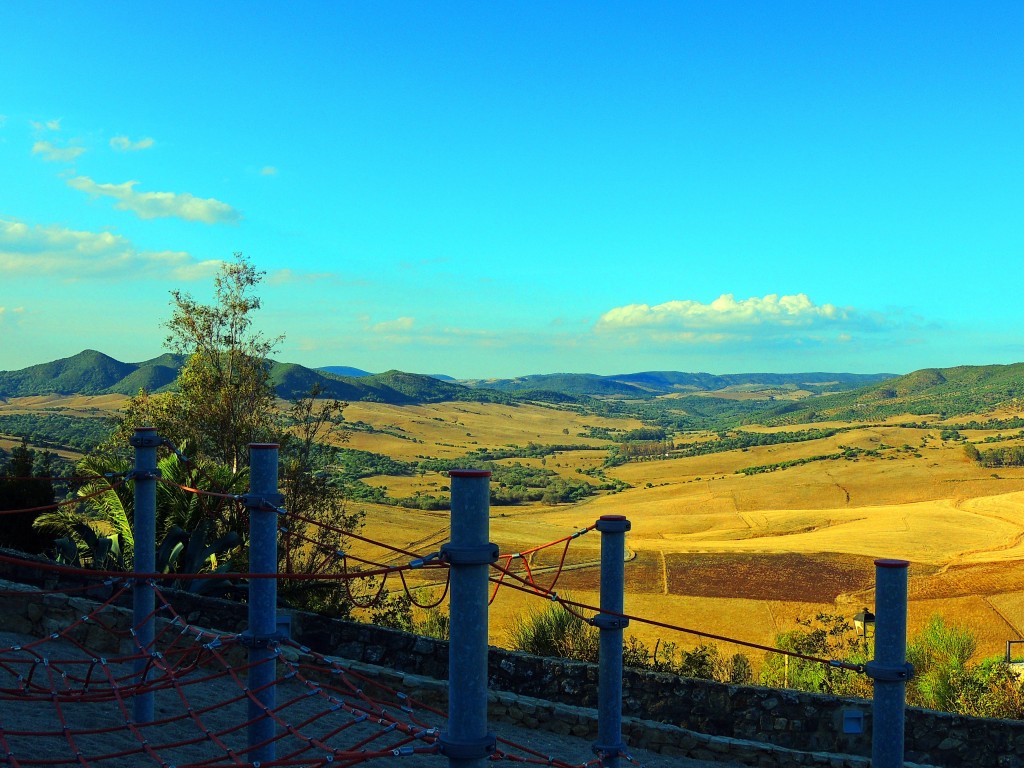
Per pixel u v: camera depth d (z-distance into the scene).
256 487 6.84
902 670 5.48
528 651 17.06
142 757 8.48
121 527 16.48
